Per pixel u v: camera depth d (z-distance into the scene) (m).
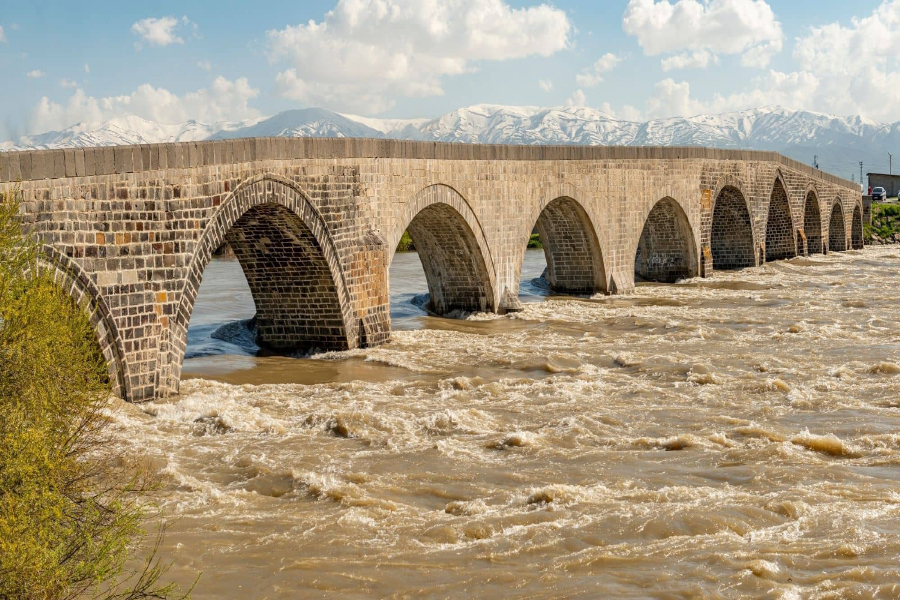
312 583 13.98
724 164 65.62
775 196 78.31
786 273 66.44
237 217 28.20
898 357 31.59
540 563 14.70
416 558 14.91
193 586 13.53
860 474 19.14
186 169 26.14
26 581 10.84
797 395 26.06
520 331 39.56
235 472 19.42
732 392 27.00
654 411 24.77
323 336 34.59
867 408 24.77
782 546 15.16
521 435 21.58
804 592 13.48
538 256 83.69
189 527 16.16
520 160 45.50
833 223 93.69
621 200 53.69
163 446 21.06
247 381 29.28
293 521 16.55
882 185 140.62
